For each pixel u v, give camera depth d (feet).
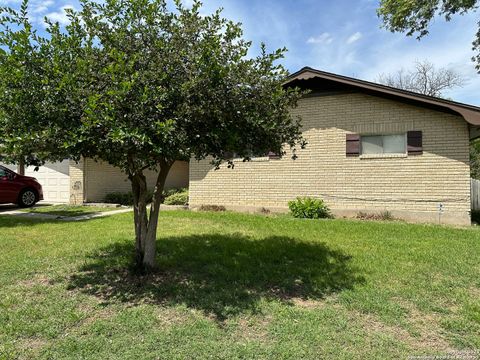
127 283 13.76
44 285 13.47
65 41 11.57
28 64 11.18
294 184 34.32
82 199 44.83
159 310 11.35
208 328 10.11
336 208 32.73
